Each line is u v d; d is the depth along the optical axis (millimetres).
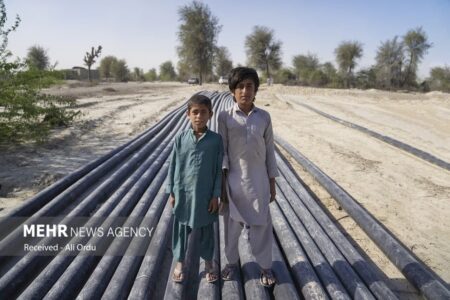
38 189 5922
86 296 3055
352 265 3832
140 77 82500
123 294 3188
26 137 8688
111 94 27578
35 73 8766
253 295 3125
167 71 86812
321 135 12906
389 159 9805
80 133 10422
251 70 2924
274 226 4543
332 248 4004
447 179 8211
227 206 3191
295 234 4391
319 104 24812
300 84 61188
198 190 2994
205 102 2930
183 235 3195
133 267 3551
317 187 6980
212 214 3094
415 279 3668
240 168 3045
